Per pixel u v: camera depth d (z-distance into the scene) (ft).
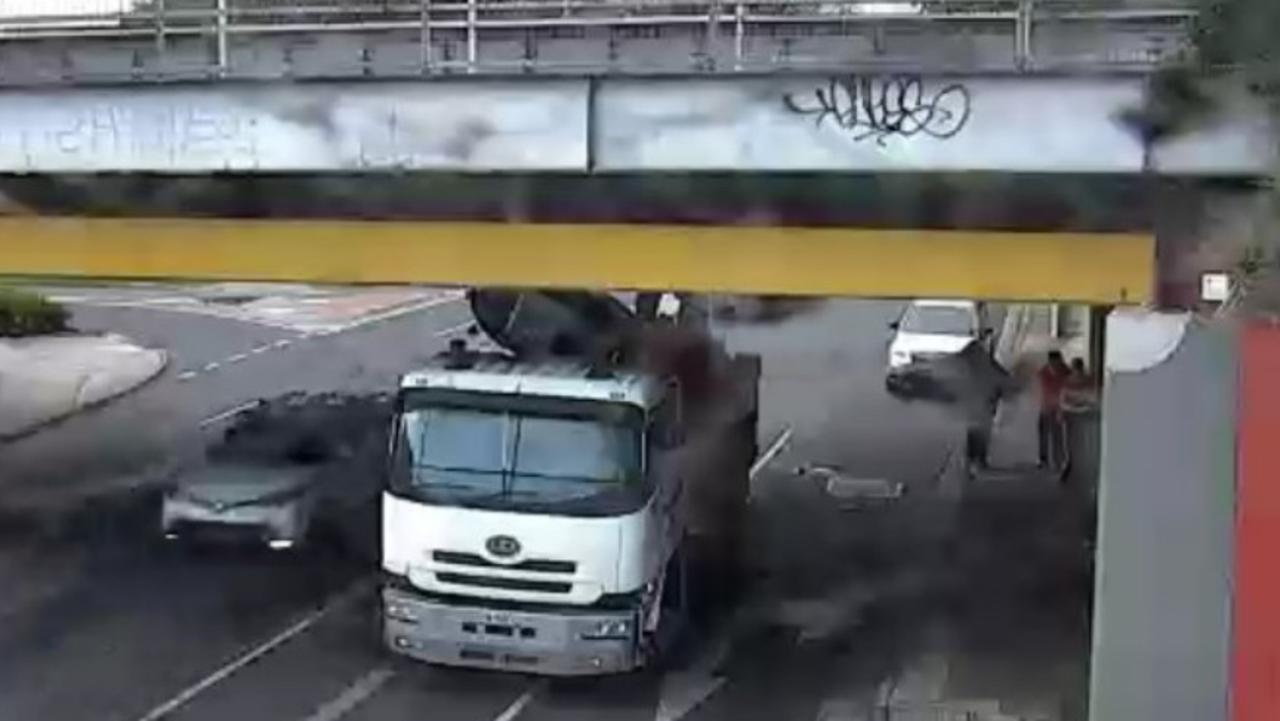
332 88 44.83
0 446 82.74
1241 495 37.37
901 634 52.85
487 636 44.80
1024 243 44.78
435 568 44.96
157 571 58.80
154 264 50.98
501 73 43.68
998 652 50.96
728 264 47.01
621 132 43.34
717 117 42.70
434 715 44.68
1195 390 37.63
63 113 46.65
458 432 45.70
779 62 42.37
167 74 45.85
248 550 59.98
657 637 47.16
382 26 44.24
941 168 41.39
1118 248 43.98
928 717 44.78
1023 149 40.86
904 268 45.85
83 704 44.80
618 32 44.11
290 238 49.83
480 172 44.50
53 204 50.88
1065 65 40.16
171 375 107.76
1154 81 39.60
